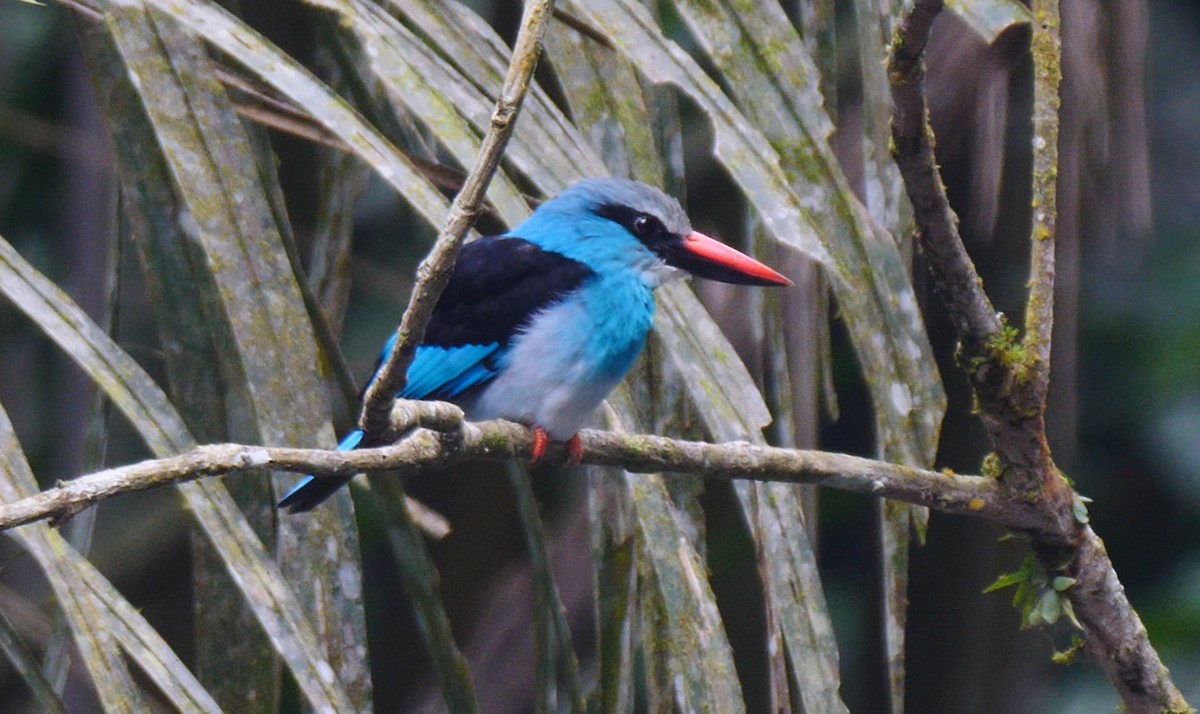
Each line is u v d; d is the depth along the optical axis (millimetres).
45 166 9633
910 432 5531
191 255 5676
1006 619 9656
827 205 5449
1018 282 8633
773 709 5273
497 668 9586
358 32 5309
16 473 4711
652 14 5871
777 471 5316
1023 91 8492
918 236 5383
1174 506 10766
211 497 4988
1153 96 11070
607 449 5164
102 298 8695
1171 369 10625
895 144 5168
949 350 8766
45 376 9523
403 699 10070
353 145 5156
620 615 5855
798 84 5535
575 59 5816
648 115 5910
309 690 4824
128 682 4594
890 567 5719
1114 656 5938
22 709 9523
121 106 5672
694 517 5867
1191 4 11203
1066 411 7688
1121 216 7637
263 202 5312
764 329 6379
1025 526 5703
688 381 5277
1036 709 9789
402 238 10203
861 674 10312
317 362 5234
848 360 10398
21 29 9609
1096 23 7266
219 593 5664
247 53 5242
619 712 5785
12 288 4902
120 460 9523
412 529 5707
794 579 5312
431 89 5316
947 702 9828
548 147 5422
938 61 7688
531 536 5988
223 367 5641
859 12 6199
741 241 8930
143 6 5316
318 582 5492
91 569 4699
